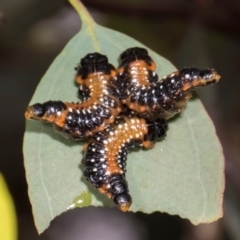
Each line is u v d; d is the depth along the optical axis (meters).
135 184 0.26
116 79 0.26
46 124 0.26
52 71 0.26
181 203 0.26
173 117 0.26
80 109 0.26
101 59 0.26
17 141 0.36
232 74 0.35
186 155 0.26
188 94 0.25
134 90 0.26
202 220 0.26
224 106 0.34
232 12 0.34
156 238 0.35
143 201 0.26
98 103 0.26
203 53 0.33
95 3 0.34
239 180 0.32
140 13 0.34
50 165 0.26
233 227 0.32
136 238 0.36
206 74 0.25
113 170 0.25
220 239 0.32
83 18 0.27
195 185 0.26
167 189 0.26
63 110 0.25
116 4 0.34
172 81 0.25
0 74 0.36
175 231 0.35
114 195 0.25
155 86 0.26
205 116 0.26
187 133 0.26
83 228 0.37
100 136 0.26
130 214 0.36
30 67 0.37
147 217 0.35
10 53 0.36
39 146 0.26
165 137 0.26
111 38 0.27
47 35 0.36
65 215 0.37
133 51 0.26
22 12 0.33
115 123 0.26
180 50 0.34
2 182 0.22
